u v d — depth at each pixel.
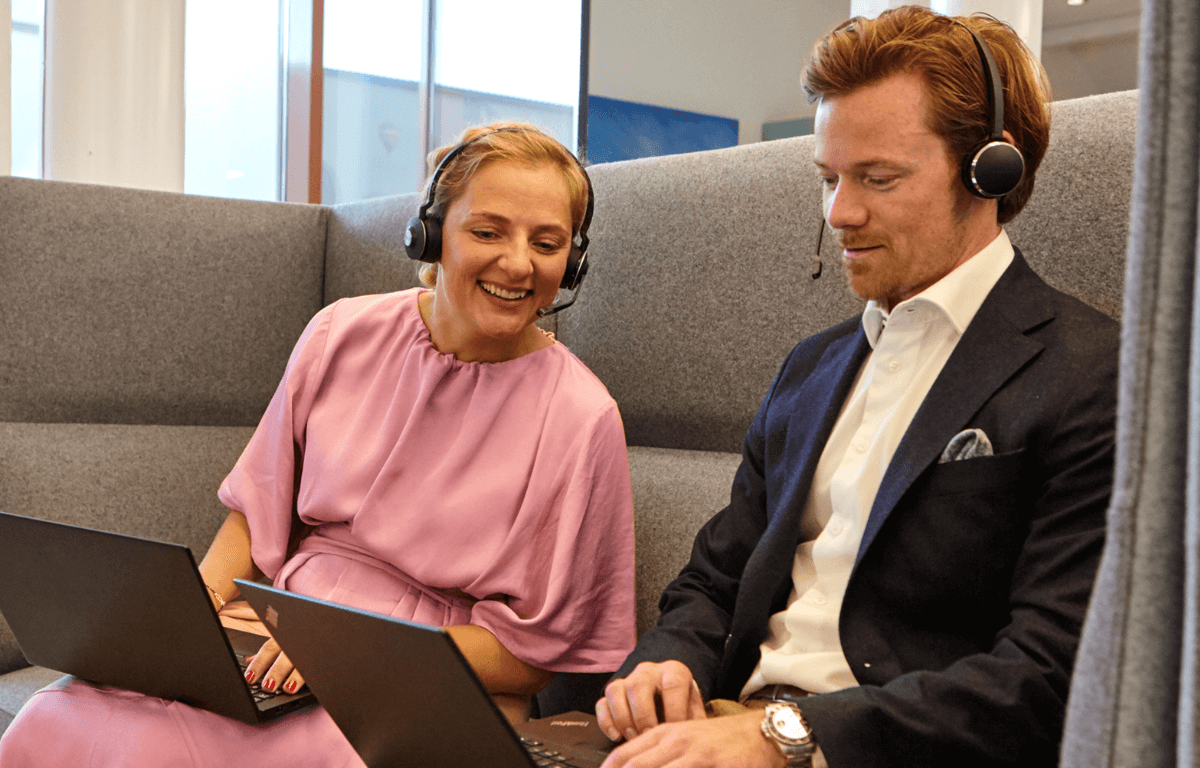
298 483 1.40
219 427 2.02
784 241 1.36
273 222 2.11
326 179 5.02
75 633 1.01
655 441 1.56
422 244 1.24
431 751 0.76
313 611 0.74
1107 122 1.05
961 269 0.88
